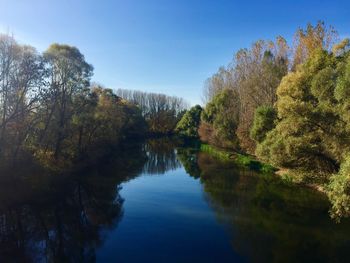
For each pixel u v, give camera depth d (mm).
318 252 21062
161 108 154750
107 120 61656
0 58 33031
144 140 116812
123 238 23719
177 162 62406
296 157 31281
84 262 20078
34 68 34406
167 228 25594
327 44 47781
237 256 20688
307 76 33781
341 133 27109
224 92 69812
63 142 48344
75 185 39312
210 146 86250
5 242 23234
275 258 20312
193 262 19953
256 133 45625
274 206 30984
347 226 25500
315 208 30109
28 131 36406
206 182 42500
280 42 54750
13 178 33438
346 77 23781
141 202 33031
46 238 24047
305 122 30109
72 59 42719
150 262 19969
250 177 45281
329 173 32594
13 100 34125
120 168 52875
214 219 27578
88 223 26984
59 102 42812
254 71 57188
